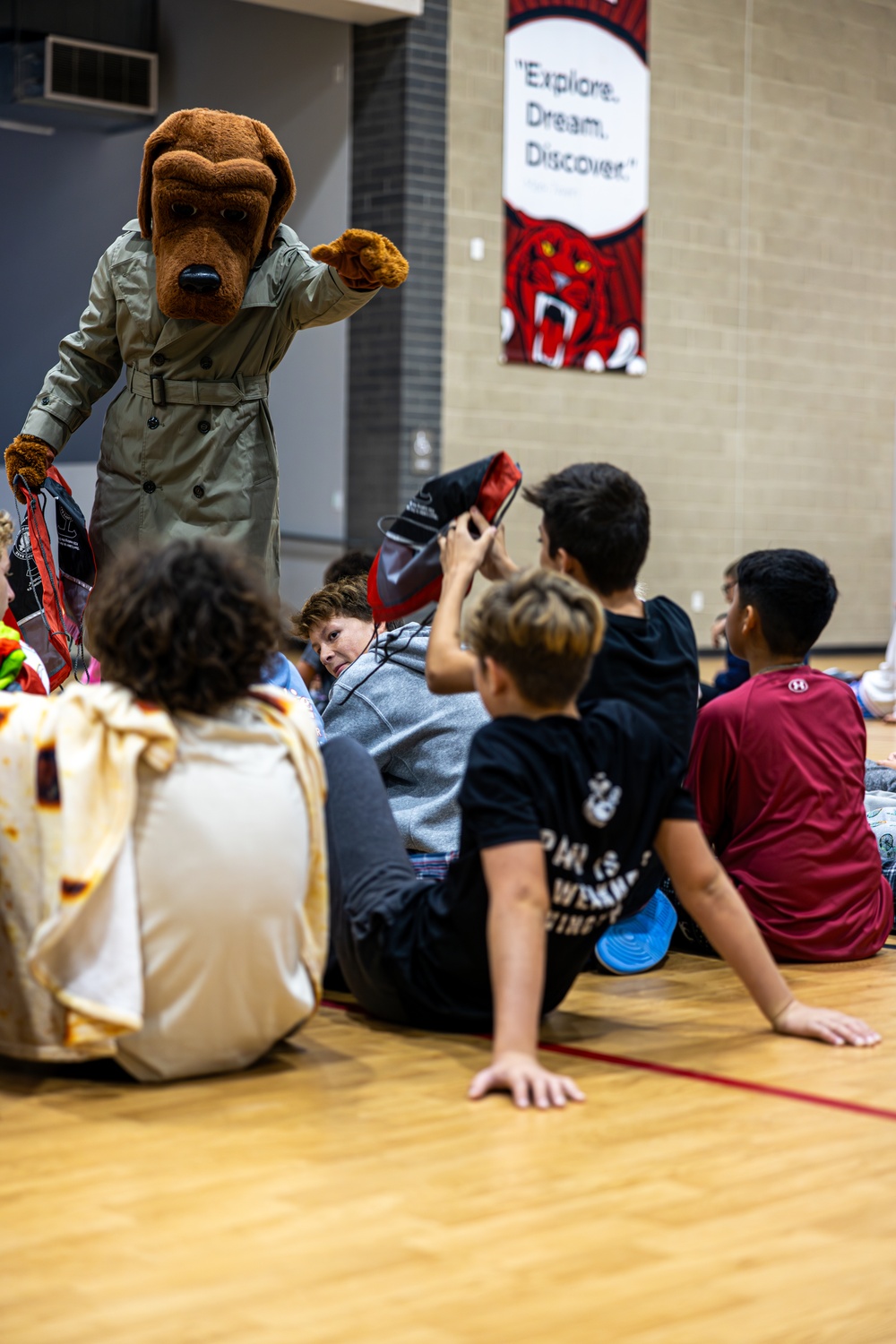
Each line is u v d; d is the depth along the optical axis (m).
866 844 3.01
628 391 10.57
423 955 2.30
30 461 3.58
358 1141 1.89
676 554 10.92
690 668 2.63
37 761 2.02
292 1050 2.29
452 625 2.40
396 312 9.47
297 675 3.28
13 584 3.57
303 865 2.11
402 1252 1.57
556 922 2.14
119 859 1.98
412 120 9.33
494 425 9.91
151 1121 1.96
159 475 3.60
